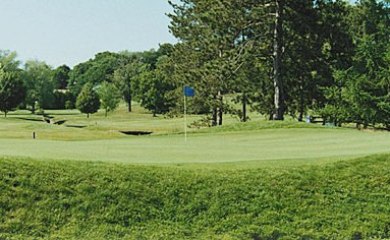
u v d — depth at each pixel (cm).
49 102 11675
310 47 3894
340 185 1221
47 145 1728
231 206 1132
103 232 1041
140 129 5809
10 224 1027
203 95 4338
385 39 4734
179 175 1189
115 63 15362
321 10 3822
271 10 3828
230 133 2353
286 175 1226
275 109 3772
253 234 1075
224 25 3894
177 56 4647
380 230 1116
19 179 1117
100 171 1173
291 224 1109
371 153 1384
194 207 1120
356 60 4175
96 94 9988
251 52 3894
